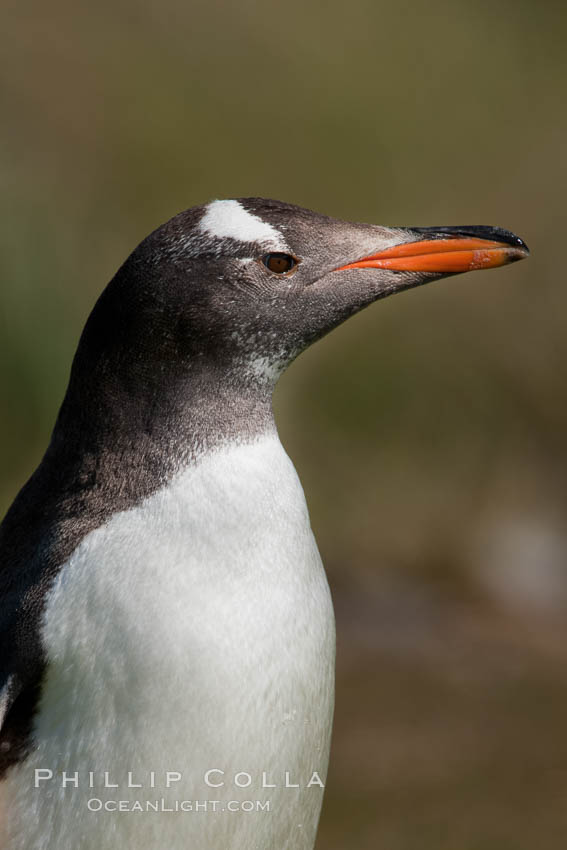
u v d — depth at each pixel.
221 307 5.07
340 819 8.94
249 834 5.04
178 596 4.80
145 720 4.77
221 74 16.89
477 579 14.61
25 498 5.33
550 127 17.66
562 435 15.82
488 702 11.18
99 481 5.07
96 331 5.18
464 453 15.38
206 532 4.90
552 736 10.34
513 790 9.29
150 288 5.05
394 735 10.39
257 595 4.89
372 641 12.86
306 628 5.01
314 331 5.34
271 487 5.10
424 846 8.48
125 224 15.07
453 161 17.05
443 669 12.09
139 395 5.08
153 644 4.76
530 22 19.08
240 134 16.27
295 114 16.67
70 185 15.06
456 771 9.62
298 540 5.10
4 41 16.42
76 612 4.84
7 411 12.99
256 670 4.84
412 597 14.11
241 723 4.83
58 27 16.88
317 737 5.20
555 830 8.68
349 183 16.33
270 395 5.31
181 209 15.48
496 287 16.19
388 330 15.52
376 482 14.95
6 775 4.93
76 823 4.88
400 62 17.81
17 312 13.31
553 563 14.94
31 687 4.87
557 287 16.27
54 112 15.80
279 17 17.53
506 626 13.55
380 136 16.83
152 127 15.95
